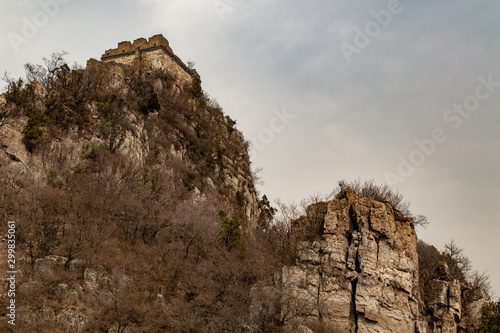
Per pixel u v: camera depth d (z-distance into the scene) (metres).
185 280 34.78
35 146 40.62
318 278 33.38
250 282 35.69
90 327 27.75
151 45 73.50
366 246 34.59
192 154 58.59
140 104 57.53
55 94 47.25
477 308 36.22
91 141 44.91
